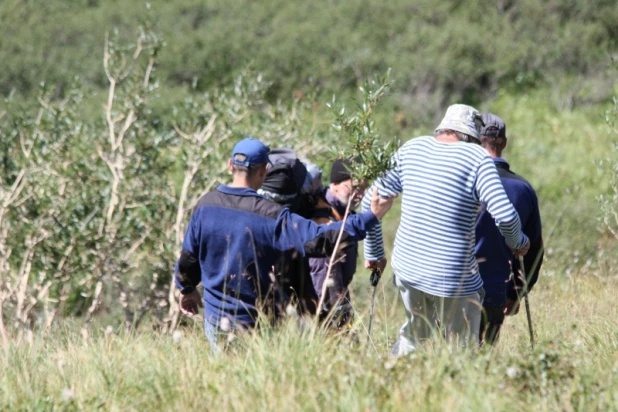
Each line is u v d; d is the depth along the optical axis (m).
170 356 17.38
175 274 18.59
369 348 17.45
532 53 108.50
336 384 14.55
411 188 18.36
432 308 18.77
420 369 14.81
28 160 35.47
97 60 105.75
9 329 30.17
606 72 102.38
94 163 36.72
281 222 17.45
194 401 14.59
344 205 20.56
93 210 35.94
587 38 108.12
